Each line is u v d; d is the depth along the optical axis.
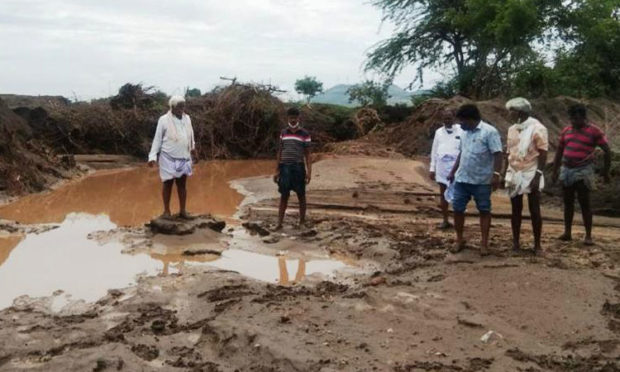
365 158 19.81
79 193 14.03
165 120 8.90
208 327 5.23
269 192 13.79
